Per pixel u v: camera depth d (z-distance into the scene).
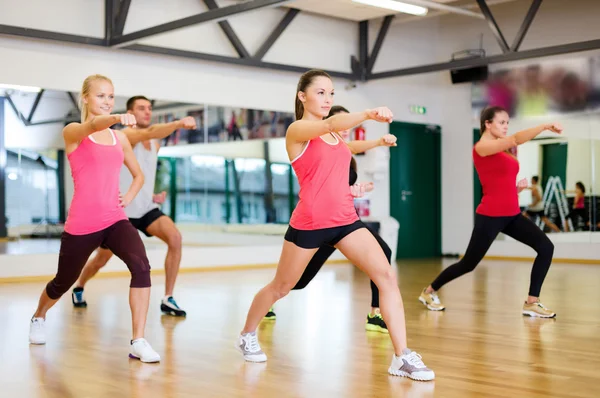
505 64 11.05
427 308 5.60
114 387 3.13
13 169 7.90
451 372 3.40
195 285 7.41
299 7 9.88
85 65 8.37
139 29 8.79
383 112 2.87
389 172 11.45
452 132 11.98
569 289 6.92
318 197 3.23
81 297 5.72
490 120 5.12
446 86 12.04
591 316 5.19
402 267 9.80
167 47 8.99
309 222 3.25
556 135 10.47
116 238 3.72
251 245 9.84
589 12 10.23
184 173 9.16
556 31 10.59
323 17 10.70
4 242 7.86
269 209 10.04
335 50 10.83
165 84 9.03
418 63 11.84
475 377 3.29
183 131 9.14
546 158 10.58
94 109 3.71
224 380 3.26
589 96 10.14
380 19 11.15
